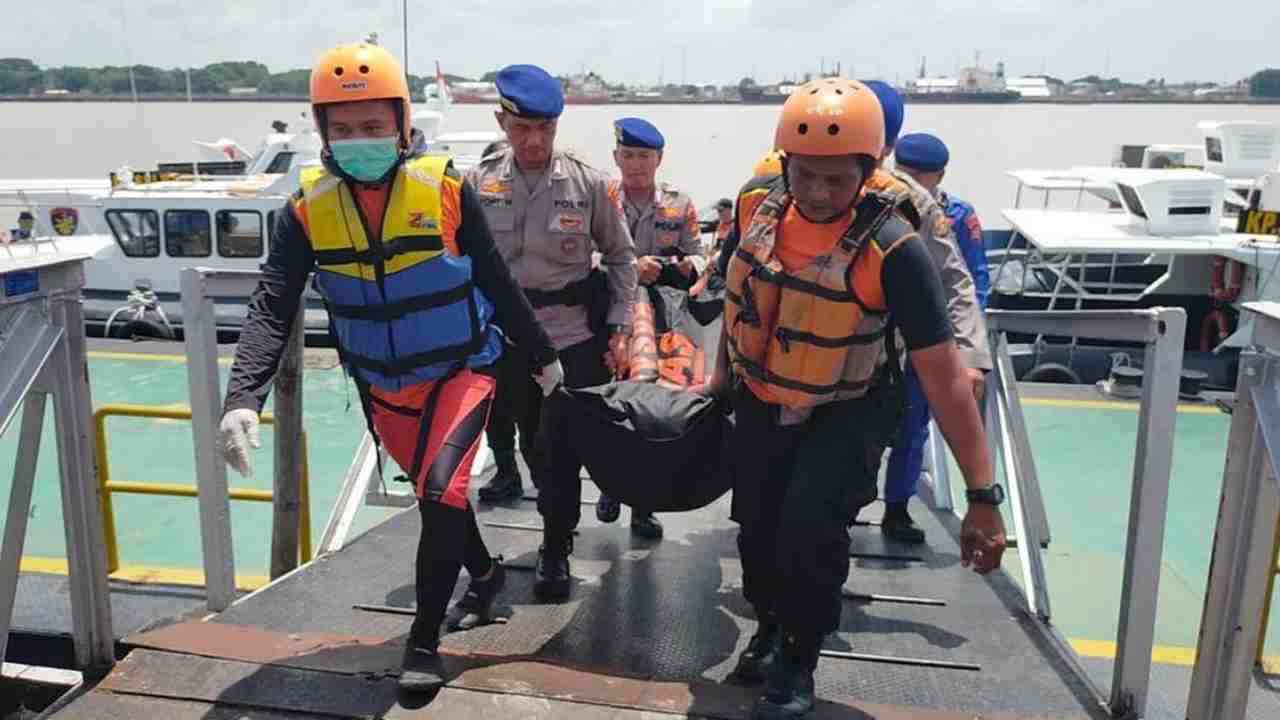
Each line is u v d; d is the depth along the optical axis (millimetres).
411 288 2916
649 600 3895
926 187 4445
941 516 5090
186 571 5074
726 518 4910
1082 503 7316
